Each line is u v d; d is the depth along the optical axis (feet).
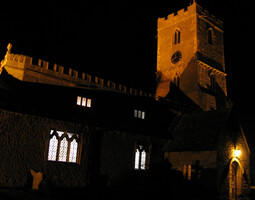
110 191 64.39
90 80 83.46
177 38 147.95
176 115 96.27
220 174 69.87
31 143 59.31
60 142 64.08
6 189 51.90
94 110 76.59
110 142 71.82
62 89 74.64
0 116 55.98
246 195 77.41
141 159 78.07
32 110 61.05
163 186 67.62
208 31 147.74
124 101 84.33
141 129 80.64
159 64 152.46
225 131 75.56
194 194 68.33
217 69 145.79
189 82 135.95
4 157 55.36
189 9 144.36
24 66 71.67
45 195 51.75
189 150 74.28
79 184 64.69
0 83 62.08
